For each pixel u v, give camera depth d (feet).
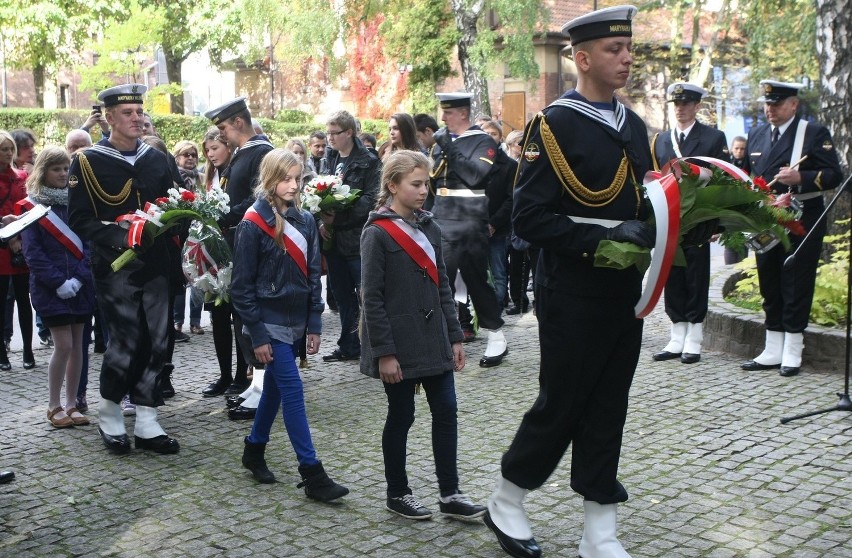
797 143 24.31
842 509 15.47
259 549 14.43
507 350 27.02
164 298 19.33
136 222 18.52
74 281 20.75
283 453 19.01
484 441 19.39
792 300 24.13
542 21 84.84
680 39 96.68
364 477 17.51
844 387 21.22
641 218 12.96
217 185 23.70
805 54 80.84
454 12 79.51
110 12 91.86
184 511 16.05
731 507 15.64
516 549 13.79
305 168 29.17
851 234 20.75
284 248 16.85
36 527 15.46
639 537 14.48
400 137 27.14
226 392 23.73
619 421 13.32
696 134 26.30
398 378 15.01
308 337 17.49
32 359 27.37
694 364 25.90
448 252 25.59
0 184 26.40
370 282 15.08
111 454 19.17
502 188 30.83
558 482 16.92
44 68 107.86
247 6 84.58
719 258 52.60
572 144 12.65
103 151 19.27
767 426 19.97
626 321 13.08
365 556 14.08
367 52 105.40
